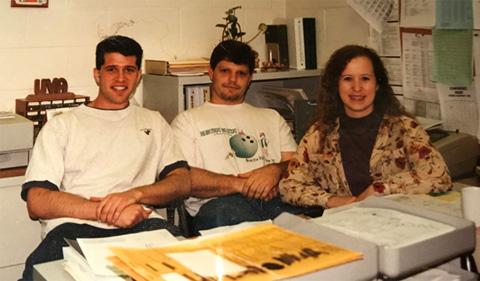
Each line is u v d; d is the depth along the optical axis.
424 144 2.03
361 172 2.11
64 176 2.12
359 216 1.14
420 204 1.58
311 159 2.21
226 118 2.55
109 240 1.13
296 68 3.27
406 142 2.06
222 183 2.34
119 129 2.21
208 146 2.47
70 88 2.85
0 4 2.62
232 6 3.34
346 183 2.14
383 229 1.05
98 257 1.01
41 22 2.73
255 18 3.45
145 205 2.11
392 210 1.18
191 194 2.36
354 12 3.15
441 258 1.01
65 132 2.12
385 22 2.96
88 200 1.99
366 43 3.09
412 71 2.87
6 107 2.70
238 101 2.62
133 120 2.26
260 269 0.87
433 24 2.73
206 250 0.97
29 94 2.73
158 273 0.88
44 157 2.07
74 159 2.12
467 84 2.64
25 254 2.45
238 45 2.55
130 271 0.90
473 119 2.64
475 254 1.18
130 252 0.99
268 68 3.23
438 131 2.63
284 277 0.84
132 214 1.90
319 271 0.87
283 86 3.50
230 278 0.84
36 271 1.11
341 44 3.25
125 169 2.17
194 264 0.91
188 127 2.48
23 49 2.71
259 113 2.65
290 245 0.97
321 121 2.20
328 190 2.21
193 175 2.34
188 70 2.92
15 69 2.70
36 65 2.75
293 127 3.08
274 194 2.36
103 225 1.97
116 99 2.21
